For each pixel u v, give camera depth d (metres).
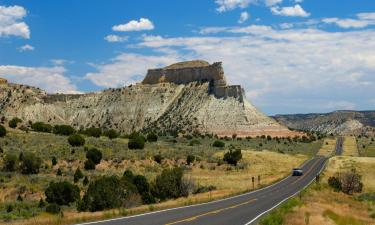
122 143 109.31
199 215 26.03
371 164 96.88
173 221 22.84
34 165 71.31
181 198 43.16
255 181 68.88
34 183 62.97
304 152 145.25
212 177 76.75
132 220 22.91
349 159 108.94
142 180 48.53
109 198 37.41
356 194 58.12
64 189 51.28
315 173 83.00
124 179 47.59
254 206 32.59
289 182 65.19
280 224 21.83
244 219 24.62
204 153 104.94
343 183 59.72
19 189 58.66
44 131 129.25
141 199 41.31
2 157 76.75
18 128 128.12
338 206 36.00
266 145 161.25
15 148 86.00
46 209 42.19
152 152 97.75
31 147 89.44
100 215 24.50
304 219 23.20
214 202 36.03
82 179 68.38
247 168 93.50
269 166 98.62
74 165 80.19
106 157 87.62
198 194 48.00
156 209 29.44
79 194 53.16
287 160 107.50
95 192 37.84
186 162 92.81
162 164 89.69
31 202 51.94
